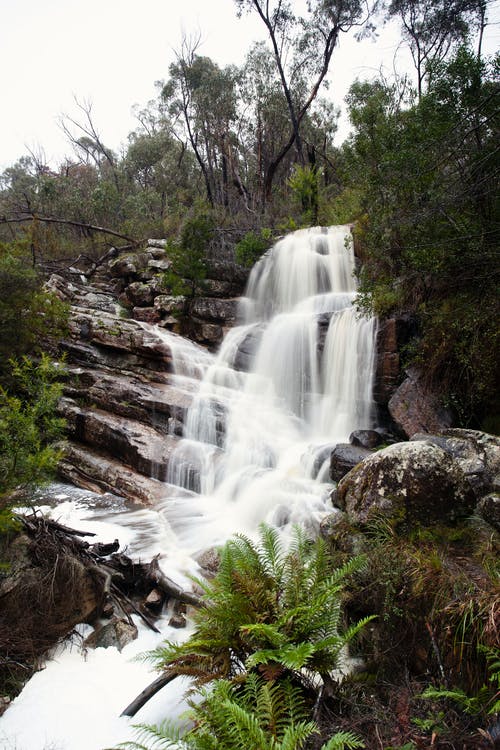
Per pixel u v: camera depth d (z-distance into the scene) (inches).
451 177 351.6
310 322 483.8
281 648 144.2
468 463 229.3
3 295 482.9
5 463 244.7
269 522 300.5
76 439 454.9
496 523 195.9
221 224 802.8
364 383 411.5
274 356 512.1
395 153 385.1
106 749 156.6
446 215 339.9
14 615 205.9
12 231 914.7
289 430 440.8
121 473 397.7
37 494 260.5
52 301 533.0
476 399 325.1
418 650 157.3
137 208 1021.8
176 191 1293.1
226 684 128.6
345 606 183.0
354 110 470.0
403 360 388.5
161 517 331.0
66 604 217.2
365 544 195.0
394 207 386.0
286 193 1064.2
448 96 350.9
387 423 397.4
